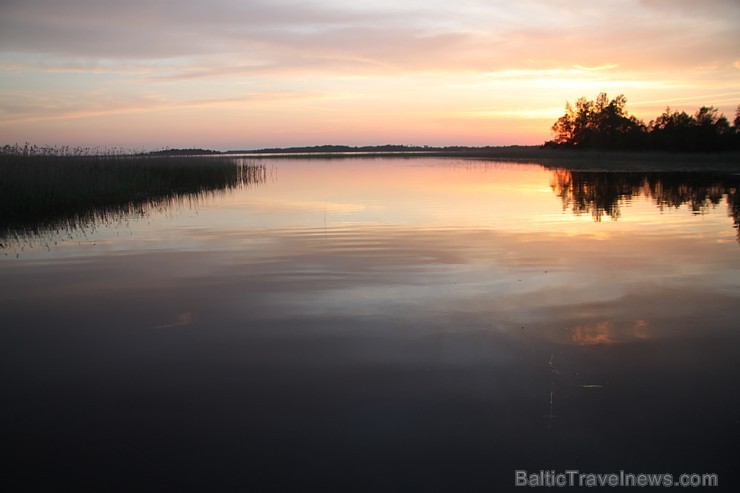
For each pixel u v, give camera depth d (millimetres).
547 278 6398
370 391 3627
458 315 5090
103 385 3781
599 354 4176
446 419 3279
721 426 3162
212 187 20688
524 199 15383
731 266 6961
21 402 3559
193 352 4316
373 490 2664
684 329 4688
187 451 3000
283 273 6754
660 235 9289
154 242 9008
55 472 2828
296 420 3291
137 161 22188
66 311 5383
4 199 12008
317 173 31812
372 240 8938
